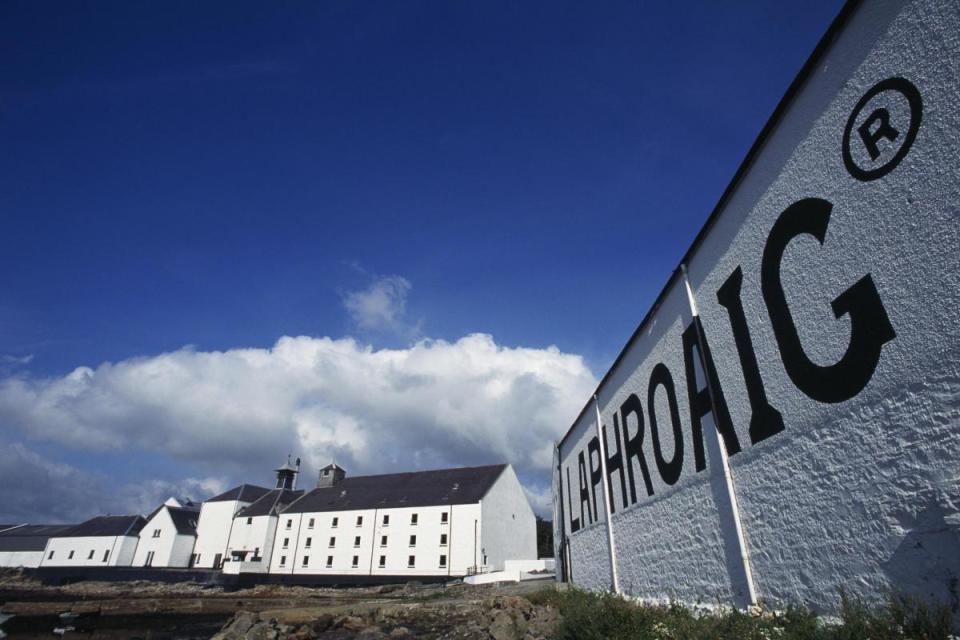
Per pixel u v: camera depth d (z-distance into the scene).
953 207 4.39
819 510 5.78
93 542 68.62
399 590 38.69
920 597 4.46
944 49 4.56
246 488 64.88
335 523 53.53
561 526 20.80
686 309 9.27
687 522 9.03
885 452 4.93
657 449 10.57
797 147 6.40
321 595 36.25
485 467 55.72
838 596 5.43
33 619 20.80
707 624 6.54
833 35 5.85
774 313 6.73
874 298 5.18
